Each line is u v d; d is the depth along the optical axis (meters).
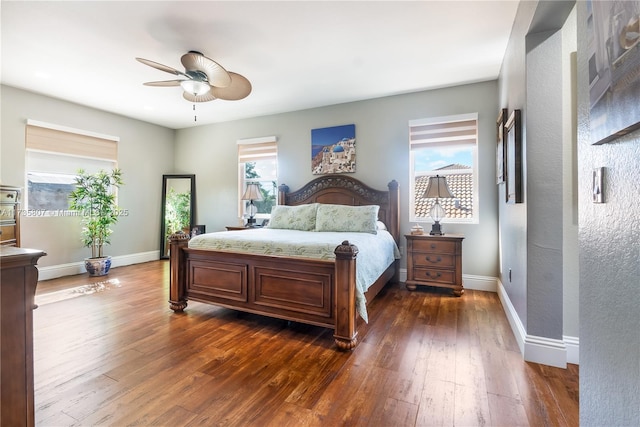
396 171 4.00
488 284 3.55
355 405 1.52
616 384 0.81
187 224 5.48
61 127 4.11
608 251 0.86
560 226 1.88
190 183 5.54
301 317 2.35
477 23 2.40
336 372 1.83
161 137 5.54
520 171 2.16
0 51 2.81
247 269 2.57
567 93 1.93
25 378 1.08
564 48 1.92
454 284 3.34
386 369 1.86
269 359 1.99
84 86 3.65
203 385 1.69
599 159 0.92
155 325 2.54
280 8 2.20
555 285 1.89
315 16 2.30
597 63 0.87
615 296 0.82
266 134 4.89
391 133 4.02
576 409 1.48
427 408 1.49
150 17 2.30
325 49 2.80
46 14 2.25
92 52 2.83
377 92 3.88
